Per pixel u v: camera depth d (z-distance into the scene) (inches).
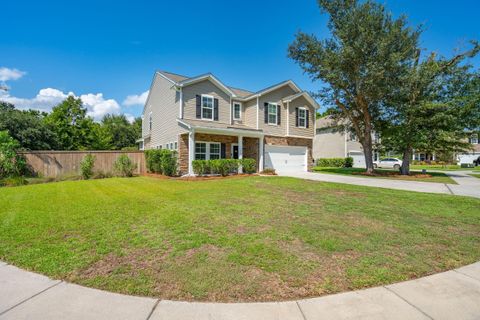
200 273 112.3
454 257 133.6
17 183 432.5
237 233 165.8
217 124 610.5
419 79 628.7
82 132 1227.9
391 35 570.9
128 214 214.2
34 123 863.7
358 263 124.1
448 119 602.5
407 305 90.6
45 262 123.3
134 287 100.8
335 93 697.0
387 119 717.3
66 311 85.5
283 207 243.3
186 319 81.3
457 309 88.5
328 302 92.0
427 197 307.3
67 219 198.7
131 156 641.6
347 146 1194.6
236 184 410.3
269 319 81.6
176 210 228.2
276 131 693.3
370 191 354.0
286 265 120.5
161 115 684.7
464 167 1227.9
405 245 149.0
